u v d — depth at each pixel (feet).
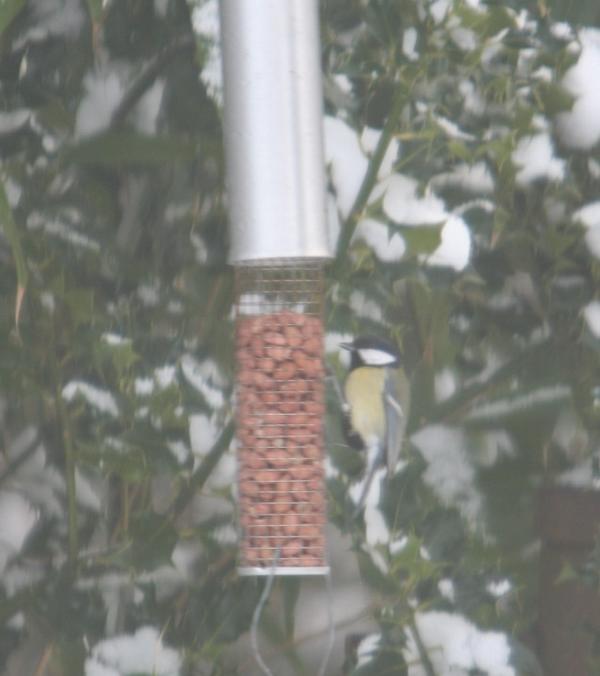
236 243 17.08
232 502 24.90
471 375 26.76
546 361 26.63
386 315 25.26
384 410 23.73
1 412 26.27
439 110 24.59
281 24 16.88
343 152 23.65
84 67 25.70
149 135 25.40
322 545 20.93
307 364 21.08
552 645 26.50
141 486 26.07
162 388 24.31
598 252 24.99
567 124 24.49
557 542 26.53
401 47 24.22
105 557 24.68
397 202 23.35
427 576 24.27
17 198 25.13
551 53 24.21
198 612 25.44
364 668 24.73
